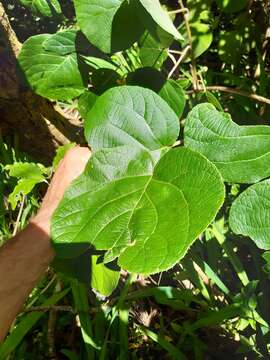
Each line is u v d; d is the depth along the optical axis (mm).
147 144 459
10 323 489
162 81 625
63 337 1091
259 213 395
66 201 386
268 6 1088
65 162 522
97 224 365
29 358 1030
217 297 1040
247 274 1077
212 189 340
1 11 918
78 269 600
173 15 698
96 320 990
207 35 800
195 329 986
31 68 694
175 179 363
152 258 322
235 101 1114
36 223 501
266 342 926
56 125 1061
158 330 1069
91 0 565
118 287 1035
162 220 340
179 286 1077
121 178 387
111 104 466
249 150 416
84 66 694
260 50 1118
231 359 1003
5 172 1146
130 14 558
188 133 431
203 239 1088
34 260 490
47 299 986
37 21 1053
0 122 1058
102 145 465
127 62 890
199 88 775
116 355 991
